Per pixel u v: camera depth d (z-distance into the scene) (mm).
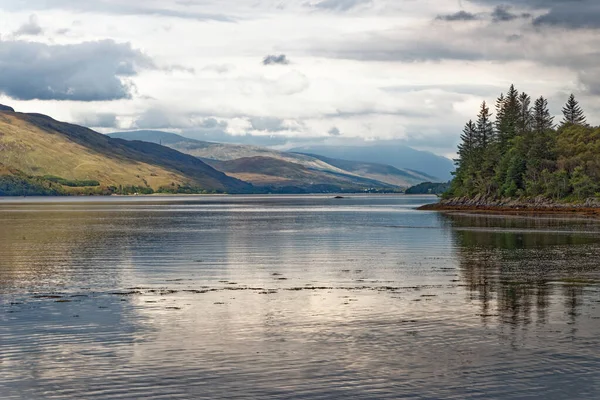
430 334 29922
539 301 38312
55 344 28297
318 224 134000
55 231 110688
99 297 40562
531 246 76500
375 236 96438
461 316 33906
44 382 23281
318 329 31109
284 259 63688
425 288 43781
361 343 28391
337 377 23734
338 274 51781
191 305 37625
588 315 34031
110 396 21953
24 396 21984
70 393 22234
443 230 109750
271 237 95438
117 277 50250
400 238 91875
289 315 34500
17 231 110500
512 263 58531
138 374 24141
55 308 36688
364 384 23016
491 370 24453
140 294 41750
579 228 113125
